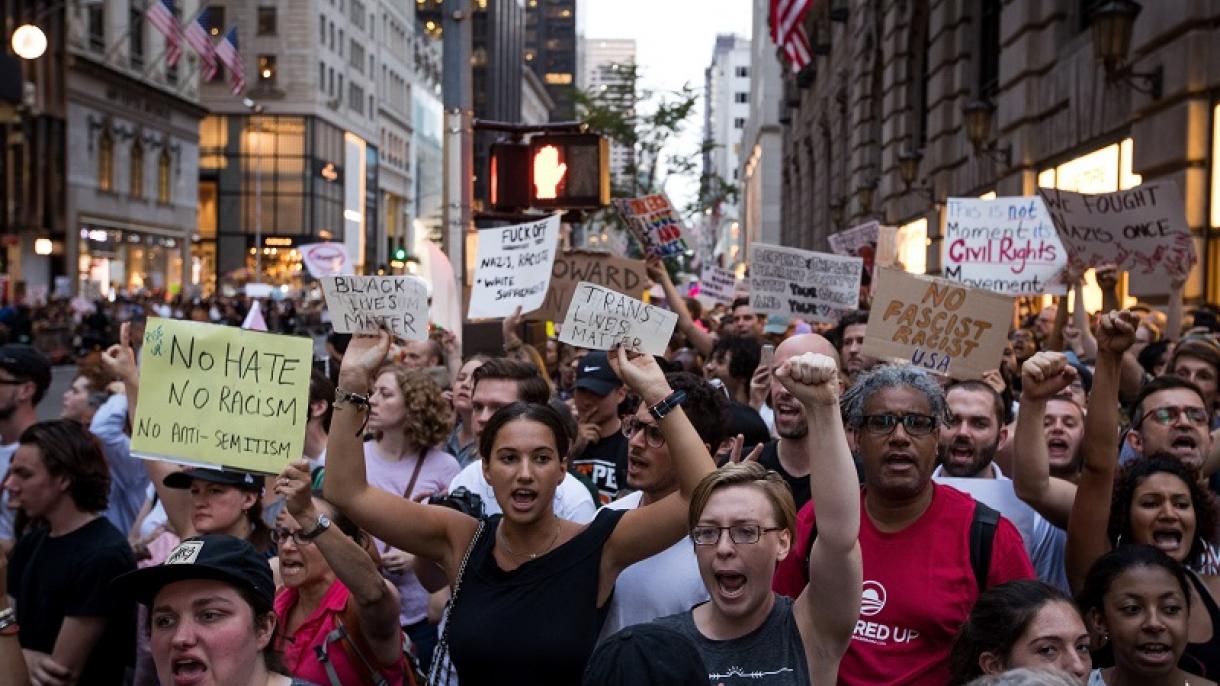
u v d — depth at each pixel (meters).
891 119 33.69
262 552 5.46
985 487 5.49
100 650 5.32
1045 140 20.89
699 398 5.25
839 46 45.38
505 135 12.28
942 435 5.79
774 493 3.94
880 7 36.03
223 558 3.52
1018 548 4.65
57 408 23.98
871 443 4.66
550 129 11.20
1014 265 10.30
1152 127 15.61
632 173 39.88
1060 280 10.22
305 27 78.44
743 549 3.88
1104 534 5.04
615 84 39.50
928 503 4.74
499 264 9.02
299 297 67.56
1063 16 20.20
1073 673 3.82
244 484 5.30
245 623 3.52
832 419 3.92
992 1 25.12
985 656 3.91
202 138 78.62
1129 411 6.86
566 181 11.05
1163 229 9.10
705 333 11.12
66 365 38.66
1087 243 9.25
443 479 6.93
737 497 3.91
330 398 6.80
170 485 5.35
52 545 5.35
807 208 56.22
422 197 114.00
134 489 7.97
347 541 4.48
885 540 4.70
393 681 4.77
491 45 99.62
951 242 10.41
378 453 6.99
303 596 4.96
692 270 57.03
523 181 11.14
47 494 5.28
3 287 40.09
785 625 4.00
